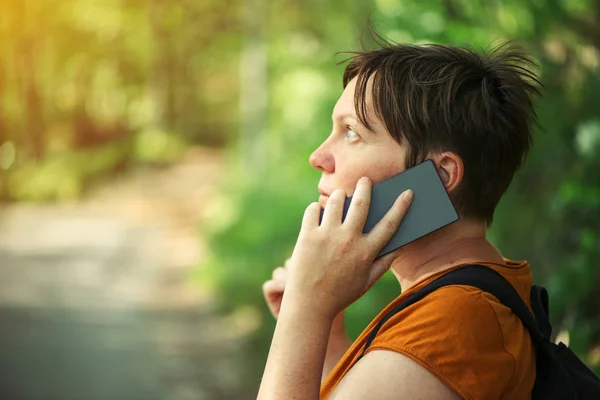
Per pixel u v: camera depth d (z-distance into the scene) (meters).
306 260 1.26
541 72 3.44
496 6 3.52
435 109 1.30
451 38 3.63
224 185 17.81
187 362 7.99
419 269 1.35
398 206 1.27
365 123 1.32
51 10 33.03
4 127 31.22
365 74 1.34
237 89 45.00
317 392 1.22
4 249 16.61
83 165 29.14
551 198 3.56
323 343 1.24
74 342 9.05
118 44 39.09
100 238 18.19
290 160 14.27
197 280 12.27
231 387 7.16
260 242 10.20
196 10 38.59
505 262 1.38
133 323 10.02
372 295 5.68
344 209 1.30
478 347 1.16
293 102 15.19
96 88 38.38
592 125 3.02
